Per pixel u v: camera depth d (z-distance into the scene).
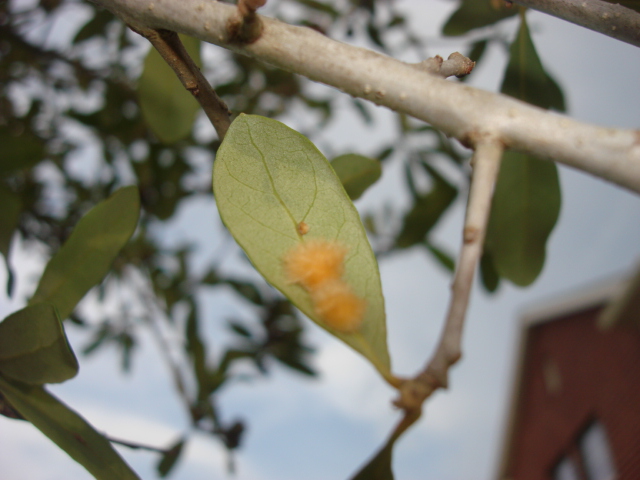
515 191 0.25
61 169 0.46
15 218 0.24
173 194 0.47
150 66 0.24
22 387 0.16
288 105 0.51
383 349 0.14
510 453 2.01
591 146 0.13
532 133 0.13
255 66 0.47
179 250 0.53
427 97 0.14
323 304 0.14
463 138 0.14
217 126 0.17
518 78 0.26
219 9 0.15
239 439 0.41
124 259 0.49
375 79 0.14
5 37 0.39
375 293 0.14
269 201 0.15
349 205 0.15
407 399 0.13
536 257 0.25
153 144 0.45
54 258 0.18
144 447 0.19
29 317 0.16
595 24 0.17
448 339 0.13
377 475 0.14
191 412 0.41
